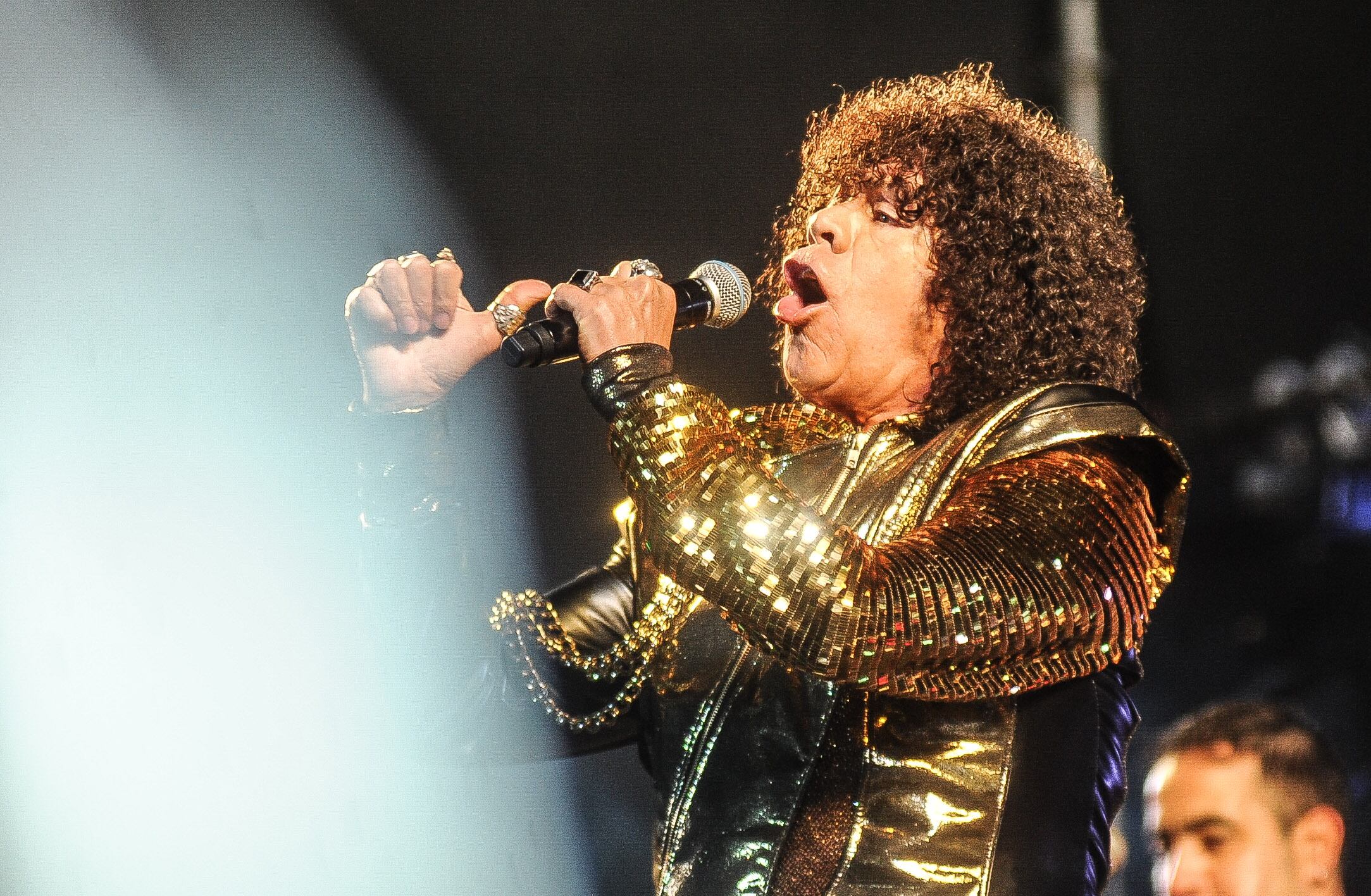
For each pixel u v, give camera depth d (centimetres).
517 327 594
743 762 516
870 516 526
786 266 589
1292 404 2138
